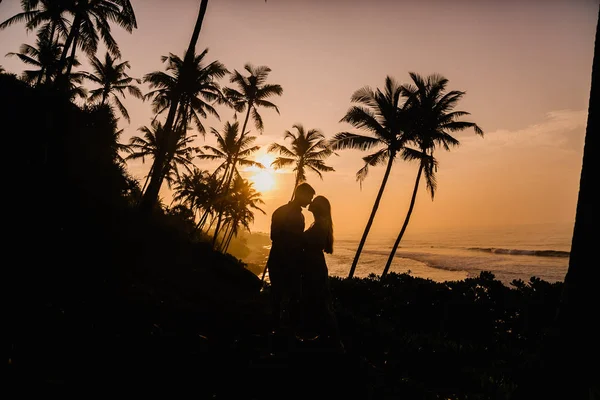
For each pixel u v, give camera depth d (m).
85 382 2.00
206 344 3.09
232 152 35.78
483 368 4.10
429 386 3.29
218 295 5.89
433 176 19.55
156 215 19.09
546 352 2.35
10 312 2.56
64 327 2.60
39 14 20.31
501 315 5.78
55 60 25.02
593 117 2.32
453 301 5.96
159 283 5.22
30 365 1.99
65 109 13.84
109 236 7.03
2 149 8.62
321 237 3.58
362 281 7.41
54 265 4.18
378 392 2.84
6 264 3.62
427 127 19.20
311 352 3.35
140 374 2.26
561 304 2.34
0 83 13.22
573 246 2.33
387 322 5.98
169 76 20.89
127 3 18.22
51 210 6.87
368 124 19.16
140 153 32.78
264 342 3.51
